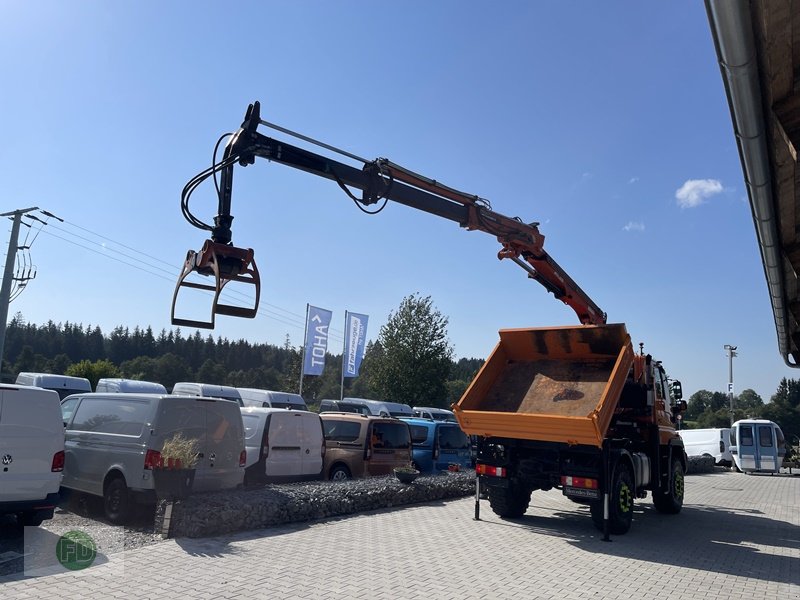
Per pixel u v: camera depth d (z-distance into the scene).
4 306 31.02
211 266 5.79
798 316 13.74
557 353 10.93
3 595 5.68
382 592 6.25
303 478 12.87
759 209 7.40
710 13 4.41
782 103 5.70
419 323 36.50
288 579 6.50
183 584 6.18
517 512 10.97
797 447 31.69
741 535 10.52
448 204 10.32
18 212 31.59
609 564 7.95
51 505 8.55
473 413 10.21
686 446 33.56
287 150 8.09
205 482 10.25
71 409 11.27
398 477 12.52
